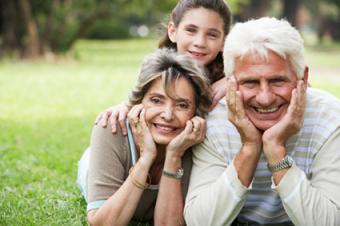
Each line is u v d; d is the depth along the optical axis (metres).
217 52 4.97
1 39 28.50
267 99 3.37
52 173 6.42
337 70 24.19
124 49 39.22
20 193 5.48
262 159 3.69
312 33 90.81
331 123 3.59
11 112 12.13
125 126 3.88
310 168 3.65
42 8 28.12
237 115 3.46
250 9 48.16
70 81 18.94
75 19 28.94
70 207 4.89
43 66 24.91
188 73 3.72
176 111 3.76
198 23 4.89
